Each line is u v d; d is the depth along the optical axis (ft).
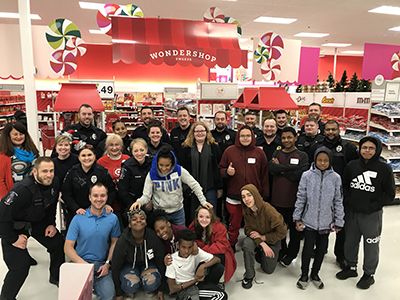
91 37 39.14
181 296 8.16
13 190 7.61
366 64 25.39
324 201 9.05
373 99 16.81
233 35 15.03
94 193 8.14
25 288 9.21
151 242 8.40
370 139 8.90
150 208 9.56
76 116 15.65
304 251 9.41
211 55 14.01
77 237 8.52
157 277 8.46
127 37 13.26
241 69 45.34
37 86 42.19
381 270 10.59
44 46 14.79
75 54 15.11
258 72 19.01
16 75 15.61
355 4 25.27
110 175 9.86
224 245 8.98
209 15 15.30
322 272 10.47
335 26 32.89
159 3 25.09
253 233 9.58
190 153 11.32
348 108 20.20
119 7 14.65
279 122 13.97
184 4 25.39
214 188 11.35
